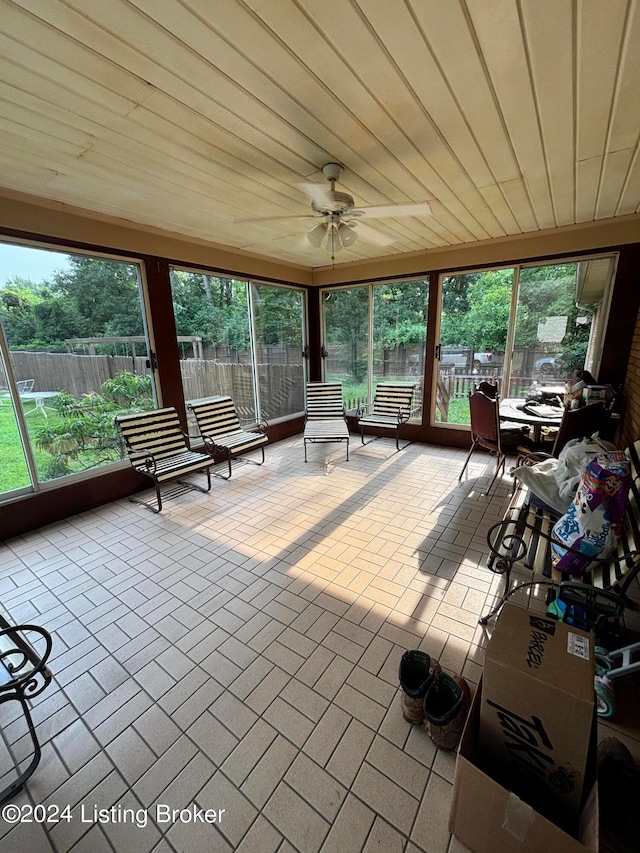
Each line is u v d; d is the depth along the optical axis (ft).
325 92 5.17
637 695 4.93
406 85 5.04
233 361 15.65
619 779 3.59
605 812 3.46
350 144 6.59
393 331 17.19
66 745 4.49
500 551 6.86
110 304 11.32
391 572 7.67
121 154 6.90
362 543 8.82
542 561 5.61
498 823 3.14
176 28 3.99
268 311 17.06
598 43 4.32
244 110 5.55
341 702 4.91
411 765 4.16
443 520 9.84
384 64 4.63
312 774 4.10
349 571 7.75
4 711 4.94
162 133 6.19
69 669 5.55
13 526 9.63
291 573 7.73
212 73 4.75
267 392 17.53
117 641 6.06
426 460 14.73
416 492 11.69
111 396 11.61
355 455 15.66
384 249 14.79
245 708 4.87
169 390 12.94
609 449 7.32
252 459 15.60
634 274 11.45
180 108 5.50
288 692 5.08
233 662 5.58
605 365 12.26
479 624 6.17
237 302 15.56
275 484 12.75
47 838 3.66
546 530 6.34
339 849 3.50
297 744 4.41
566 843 2.80
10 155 6.94
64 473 10.76
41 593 7.31
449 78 4.91
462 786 3.25
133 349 12.01
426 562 7.99
